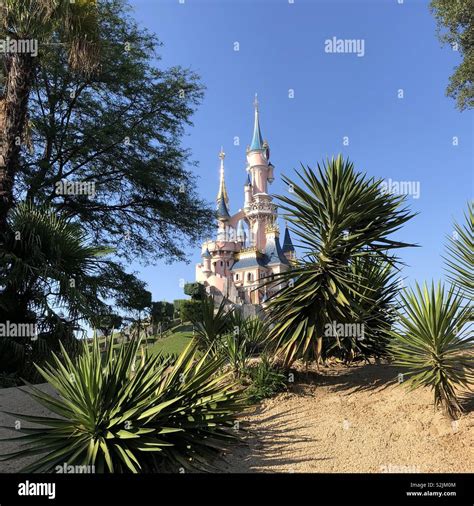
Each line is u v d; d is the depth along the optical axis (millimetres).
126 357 4598
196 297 46438
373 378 7133
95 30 10430
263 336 8102
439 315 5113
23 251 9281
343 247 6535
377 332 7750
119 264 15820
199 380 4941
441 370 5176
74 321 9227
